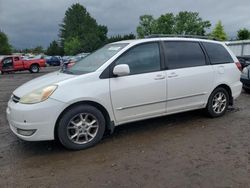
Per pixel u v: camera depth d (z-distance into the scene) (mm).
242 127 5469
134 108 4887
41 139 4223
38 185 3457
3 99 9539
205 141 4746
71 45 91500
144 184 3404
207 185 3346
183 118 6102
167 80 5148
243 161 3953
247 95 9141
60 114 4285
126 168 3822
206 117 6156
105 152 4375
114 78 4656
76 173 3729
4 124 6070
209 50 5941
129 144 4676
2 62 24969
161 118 6117
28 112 4121
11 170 3855
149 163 3951
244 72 9594
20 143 4859
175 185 3361
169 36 5578
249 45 28734
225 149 4391
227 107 6328
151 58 5098
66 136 4355
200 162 3947
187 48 5602
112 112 4688
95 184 3439
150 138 4934
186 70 5422
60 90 4262
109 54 4953
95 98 4469
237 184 3352
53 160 4141
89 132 4562
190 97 5547
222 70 6008
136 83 4820
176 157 4129
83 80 4441
